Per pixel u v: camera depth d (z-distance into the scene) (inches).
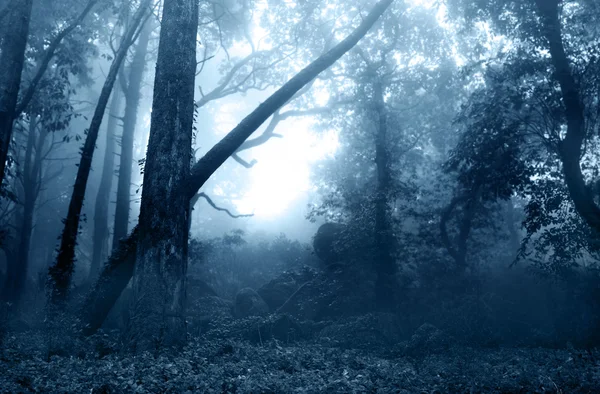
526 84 912.3
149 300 496.4
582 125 821.2
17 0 728.3
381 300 1104.2
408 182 1234.6
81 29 981.2
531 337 935.0
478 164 893.2
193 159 610.9
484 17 917.8
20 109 746.2
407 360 573.9
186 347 472.7
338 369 416.8
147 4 794.8
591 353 543.2
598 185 871.7
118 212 1137.4
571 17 881.5
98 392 282.7
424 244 1245.1
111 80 772.0
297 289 1209.4
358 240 1130.0
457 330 888.3
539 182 890.7
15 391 265.3
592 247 836.0
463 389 348.2
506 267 1360.7
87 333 643.5
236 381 314.5
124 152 1167.0
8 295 1364.4
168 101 540.4
